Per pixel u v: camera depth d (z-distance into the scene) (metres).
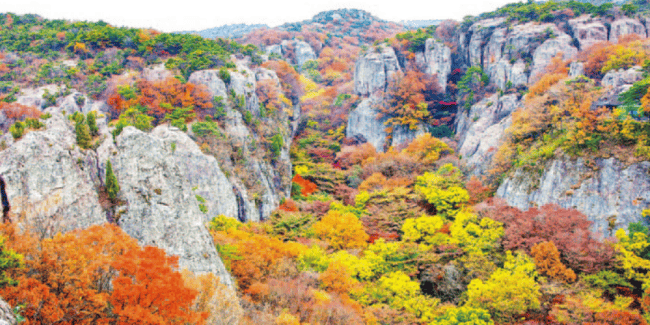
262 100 95.12
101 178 34.72
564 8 102.69
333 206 71.88
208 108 79.12
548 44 94.62
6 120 72.44
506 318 41.00
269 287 37.50
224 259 40.47
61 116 36.31
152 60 95.06
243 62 108.31
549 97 75.12
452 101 114.81
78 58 99.12
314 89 149.88
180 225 35.09
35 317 19.08
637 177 56.16
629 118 60.06
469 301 43.31
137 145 35.78
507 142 77.44
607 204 57.53
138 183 34.31
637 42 79.19
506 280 42.34
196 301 26.95
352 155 102.38
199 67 87.19
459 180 77.62
